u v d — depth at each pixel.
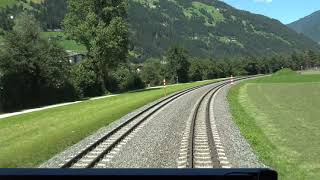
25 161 18.28
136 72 99.62
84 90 77.00
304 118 36.03
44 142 23.30
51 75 64.56
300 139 25.27
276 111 41.94
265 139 24.61
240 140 22.50
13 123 35.97
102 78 81.94
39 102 63.25
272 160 18.50
